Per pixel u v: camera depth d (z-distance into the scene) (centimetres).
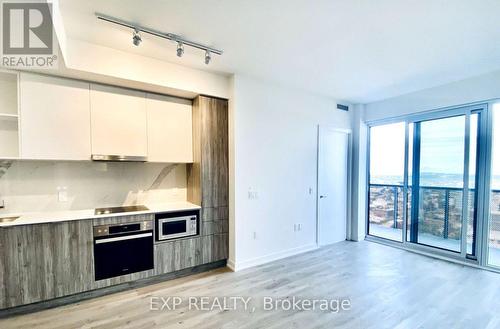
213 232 327
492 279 301
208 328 208
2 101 251
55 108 248
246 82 333
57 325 211
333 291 272
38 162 271
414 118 407
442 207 380
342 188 464
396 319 222
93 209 295
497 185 330
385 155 457
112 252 262
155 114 304
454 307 241
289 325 212
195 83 304
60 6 184
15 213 260
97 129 269
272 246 365
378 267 338
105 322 216
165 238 293
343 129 454
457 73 321
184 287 280
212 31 222
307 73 321
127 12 193
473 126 346
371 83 360
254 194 345
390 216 481
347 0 177
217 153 329
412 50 256
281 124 372
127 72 260
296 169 392
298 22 207
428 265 346
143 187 330
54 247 235
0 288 217
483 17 196
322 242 432
